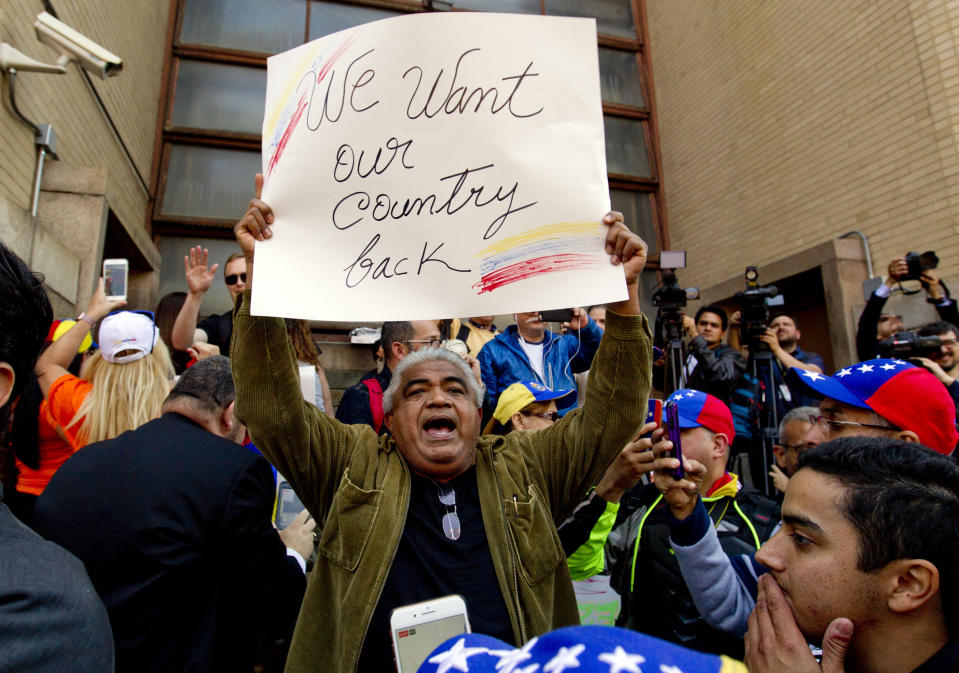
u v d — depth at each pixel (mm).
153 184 6766
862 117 5945
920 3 5465
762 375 3748
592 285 1419
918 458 1015
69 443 2055
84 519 1497
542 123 1502
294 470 1568
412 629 1331
